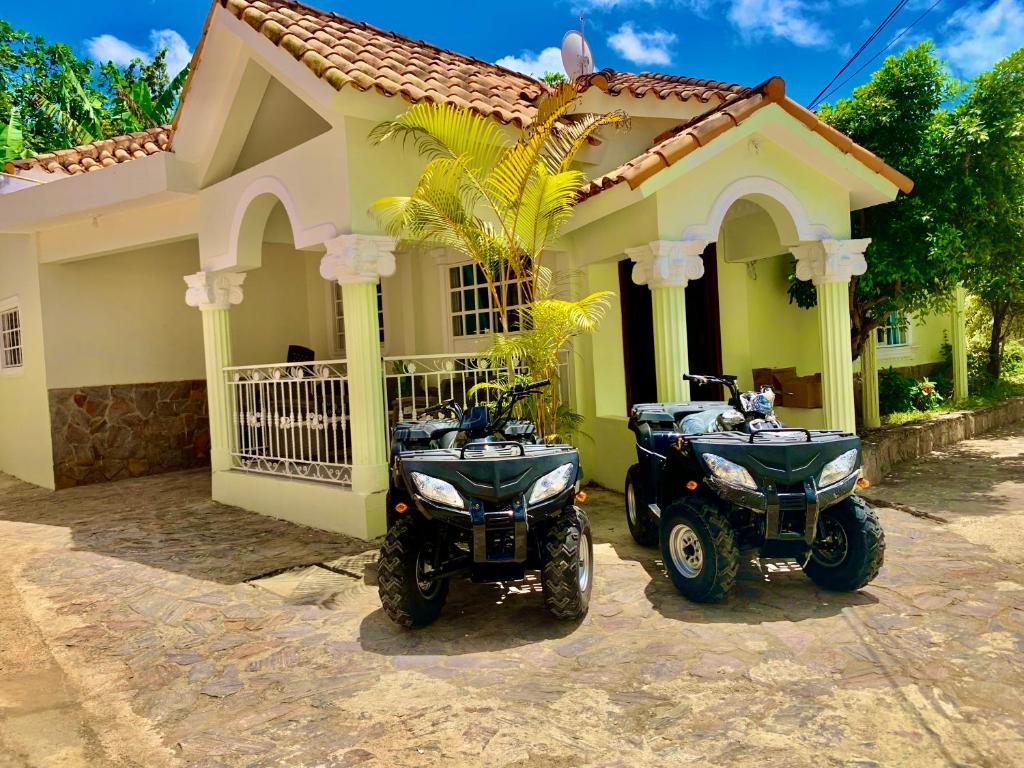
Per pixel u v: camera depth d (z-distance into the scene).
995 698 3.38
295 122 8.20
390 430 7.32
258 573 5.88
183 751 3.32
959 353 13.25
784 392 9.44
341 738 3.34
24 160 9.45
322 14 8.30
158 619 4.99
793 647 4.01
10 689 4.04
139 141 10.31
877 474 8.16
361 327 6.70
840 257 7.39
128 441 10.87
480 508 4.29
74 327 10.37
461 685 3.79
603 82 7.83
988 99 8.20
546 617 4.66
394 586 4.36
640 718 3.37
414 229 6.29
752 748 3.08
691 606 4.70
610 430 8.26
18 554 6.88
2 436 11.75
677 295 6.89
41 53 19.38
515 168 5.92
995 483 7.84
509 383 6.64
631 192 6.51
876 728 3.18
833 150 7.08
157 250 11.20
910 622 4.26
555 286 8.30
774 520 4.45
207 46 7.22
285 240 9.08
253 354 11.61
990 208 8.40
